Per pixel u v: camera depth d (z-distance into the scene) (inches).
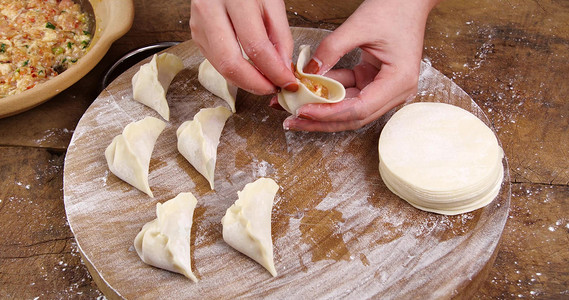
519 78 28.8
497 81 28.7
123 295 21.6
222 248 22.5
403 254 22.4
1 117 26.6
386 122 25.6
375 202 23.5
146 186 23.6
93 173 24.3
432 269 22.0
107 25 27.5
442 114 24.4
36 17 30.7
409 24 24.4
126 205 23.5
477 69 29.1
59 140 27.2
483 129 24.0
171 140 25.4
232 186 24.1
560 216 25.0
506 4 31.6
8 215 25.2
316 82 24.3
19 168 26.4
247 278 21.9
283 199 23.7
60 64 29.4
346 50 24.2
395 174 23.0
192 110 26.2
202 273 22.0
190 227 22.8
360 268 22.1
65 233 24.8
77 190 23.9
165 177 24.3
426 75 26.8
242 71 22.9
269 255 21.9
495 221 23.0
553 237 24.6
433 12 31.3
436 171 23.0
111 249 22.5
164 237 22.0
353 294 21.6
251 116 26.0
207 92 26.8
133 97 26.4
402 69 24.0
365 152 24.9
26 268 24.0
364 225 23.0
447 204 22.9
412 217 23.2
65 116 28.0
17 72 28.5
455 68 29.1
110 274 22.0
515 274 23.9
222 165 24.6
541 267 24.0
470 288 22.1
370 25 24.2
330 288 21.7
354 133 25.4
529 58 29.5
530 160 26.3
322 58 24.3
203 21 23.0
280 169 24.5
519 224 24.9
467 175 22.8
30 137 27.3
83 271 24.0
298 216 23.3
